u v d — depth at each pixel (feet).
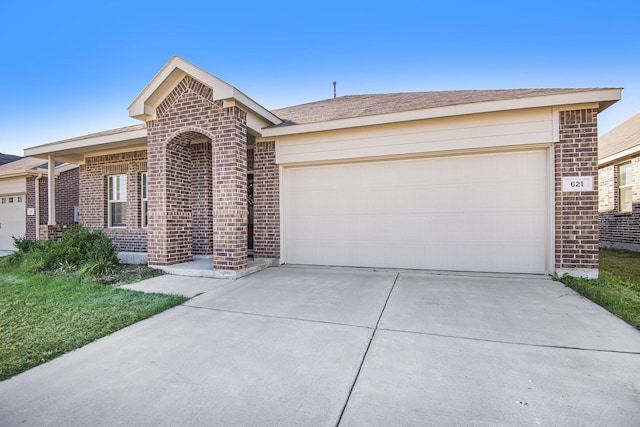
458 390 7.52
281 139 24.20
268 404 7.17
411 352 9.59
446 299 14.89
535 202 19.34
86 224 32.32
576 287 16.12
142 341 10.84
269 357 9.50
